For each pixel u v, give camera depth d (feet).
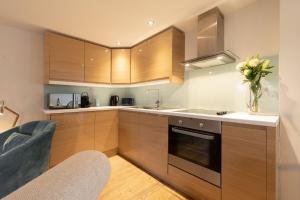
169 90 9.24
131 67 10.33
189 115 5.62
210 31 6.44
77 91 10.01
